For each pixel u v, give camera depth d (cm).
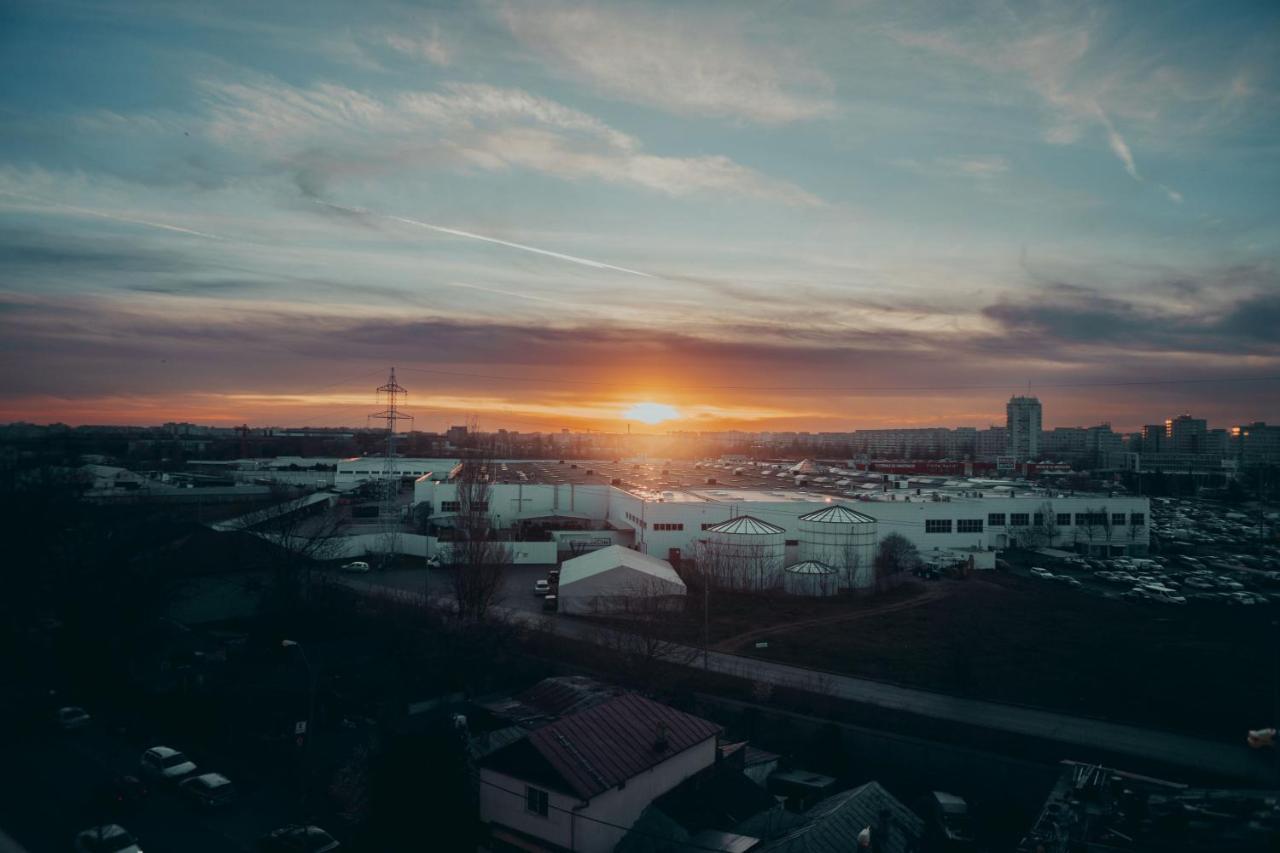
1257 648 5103
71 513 6688
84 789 3158
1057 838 2484
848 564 6750
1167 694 4206
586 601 5791
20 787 3155
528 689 4216
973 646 5131
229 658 4706
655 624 4850
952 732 3703
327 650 4781
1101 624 5738
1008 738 3612
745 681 4403
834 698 4103
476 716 3834
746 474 15600
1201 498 15600
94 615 4712
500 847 2538
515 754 2555
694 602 6347
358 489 12588
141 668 4516
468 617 5147
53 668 4609
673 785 2706
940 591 6856
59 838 2758
